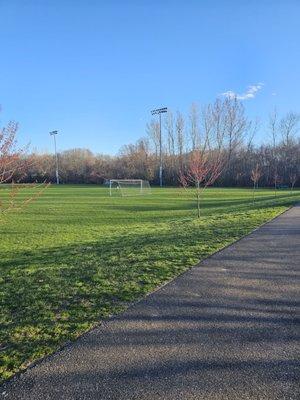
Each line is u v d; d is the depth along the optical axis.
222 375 3.99
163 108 77.56
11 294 6.91
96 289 6.98
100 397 3.66
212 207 30.94
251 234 13.05
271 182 77.00
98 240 13.74
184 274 7.95
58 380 3.96
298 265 8.70
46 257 10.47
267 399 3.56
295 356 4.36
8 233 16.73
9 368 4.21
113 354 4.48
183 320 5.47
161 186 77.31
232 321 5.43
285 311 5.81
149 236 13.63
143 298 6.45
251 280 7.50
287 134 80.81
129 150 94.94
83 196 45.78
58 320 5.55
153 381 3.90
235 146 79.81
